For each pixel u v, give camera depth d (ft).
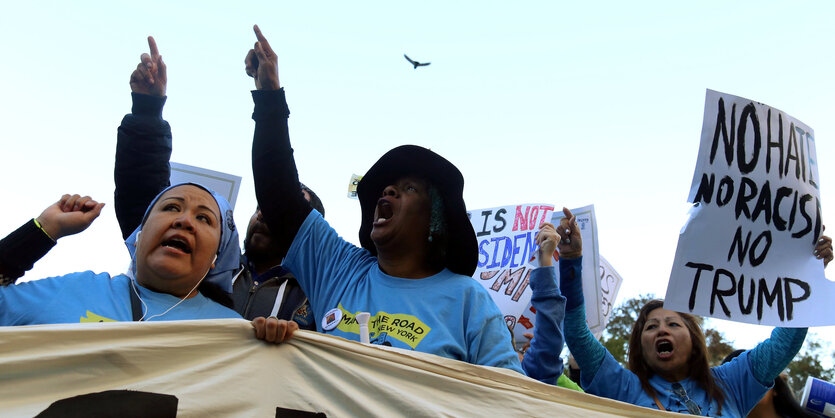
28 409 7.61
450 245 12.24
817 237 14.62
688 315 14.24
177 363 8.40
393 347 9.92
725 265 13.71
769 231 14.24
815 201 14.85
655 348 13.94
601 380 13.74
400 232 11.94
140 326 8.43
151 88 13.50
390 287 11.37
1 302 9.77
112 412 7.83
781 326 13.56
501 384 9.20
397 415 8.54
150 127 13.23
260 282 14.85
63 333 8.08
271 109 12.50
